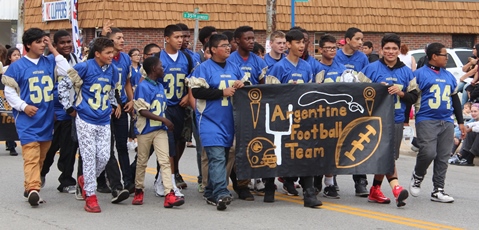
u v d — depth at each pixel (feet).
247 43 30.71
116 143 30.94
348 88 29.63
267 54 33.27
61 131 32.32
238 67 29.37
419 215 28.60
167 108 31.73
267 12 64.90
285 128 29.25
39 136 28.96
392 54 30.19
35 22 96.07
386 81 30.35
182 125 32.37
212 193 30.01
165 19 84.17
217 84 28.63
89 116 27.89
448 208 30.22
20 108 28.50
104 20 82.33
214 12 85.87
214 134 28.48
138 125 29.32
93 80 27.81
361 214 28.53
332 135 29.60
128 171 31.24
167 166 29.27
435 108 30.63
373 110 29.81
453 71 69.72
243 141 28.86
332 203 30.78
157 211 28.71
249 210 29.04
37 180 29.09
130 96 32.04
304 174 29.48
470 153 45.32
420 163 31.40
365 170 29.68
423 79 30.66
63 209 29.01
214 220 27.07
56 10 90.63
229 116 28.91
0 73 42.83
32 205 29.35
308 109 29.40
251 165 29.01
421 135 30.91
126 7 83.15
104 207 29.43
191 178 37.47
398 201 29.63
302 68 30.50
